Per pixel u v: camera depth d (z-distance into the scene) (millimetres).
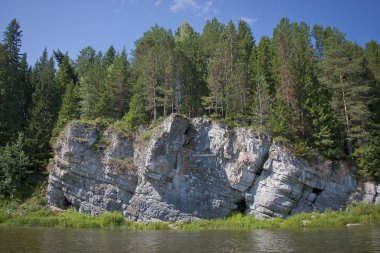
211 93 64125
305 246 27953
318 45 84500
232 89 63062
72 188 56812
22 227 43719
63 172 56781
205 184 54625
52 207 56625
